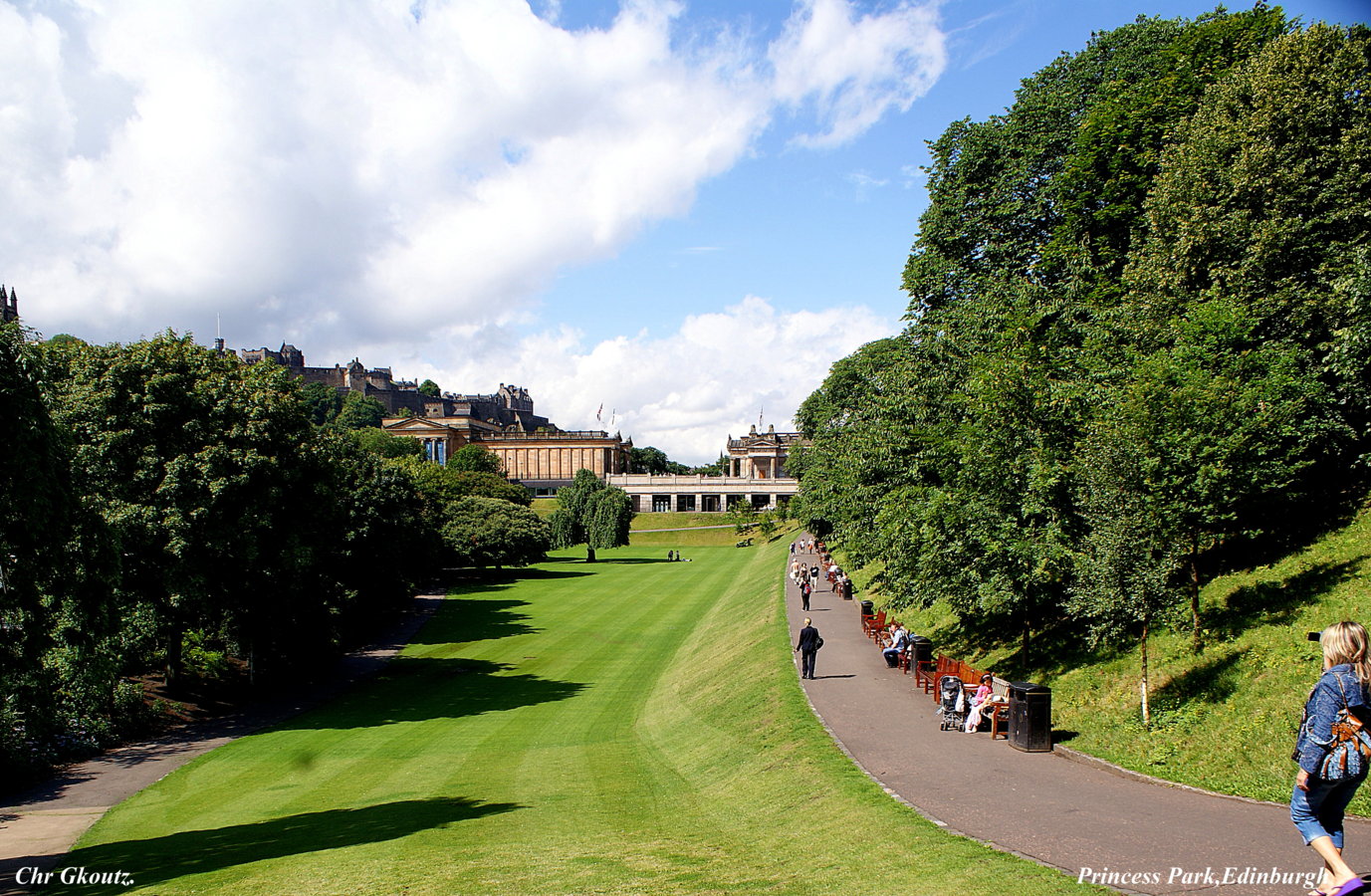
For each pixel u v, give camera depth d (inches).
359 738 1159.6
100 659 915.4
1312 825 307.4
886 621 1315.2
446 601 2847.0
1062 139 1492.4
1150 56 1456.7
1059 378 882.1
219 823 728.3
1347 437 885.2
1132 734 669.3
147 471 1205.7
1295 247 895.7
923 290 1592.0
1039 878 383.9
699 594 2844.5
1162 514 669.9
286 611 1536.7
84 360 1248.2
